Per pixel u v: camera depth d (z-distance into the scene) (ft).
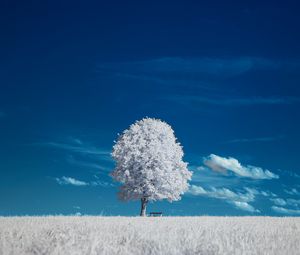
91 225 62.59
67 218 84.53
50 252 39.50
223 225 73.46
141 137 170.81
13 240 44.88
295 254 39.40
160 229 59.67
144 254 40.24
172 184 167.53
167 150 170.30
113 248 41.32
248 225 75.41
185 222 81.87
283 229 67.31
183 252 40.83
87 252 39.09
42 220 75.51
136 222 76.84
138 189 163.12
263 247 43.57
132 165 168.45
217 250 41.06
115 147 171.63
